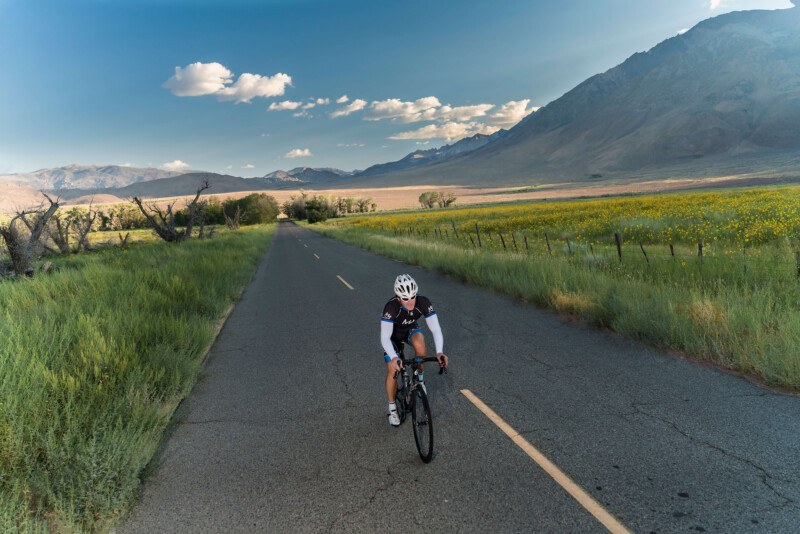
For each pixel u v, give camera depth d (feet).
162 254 54.24
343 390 15.85
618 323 20.36
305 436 12.64
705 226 53.31
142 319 21.07
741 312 18.54
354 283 40.42
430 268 45.98
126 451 10.71
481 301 29.45
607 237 60.08
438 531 8.43
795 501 8.56
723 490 9.06
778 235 43.50
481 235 80.53
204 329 22.76
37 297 26.30
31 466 10.12
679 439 11.10
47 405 12.30
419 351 11.18
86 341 16.83
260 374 17.93
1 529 8.46
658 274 28.37
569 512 8.72
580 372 16.06
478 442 11.68
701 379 14.73
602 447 10.99
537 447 11.21
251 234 132.26
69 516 8.91
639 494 9.11
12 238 39.11
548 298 26.73
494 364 17.44
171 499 9.97
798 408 12.32
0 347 14.85
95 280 30.32
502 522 8.57
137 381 14.69
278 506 9.53
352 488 10.04
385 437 12.38
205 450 12.09
